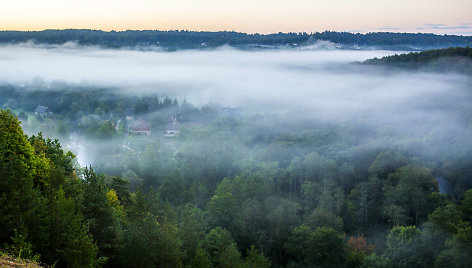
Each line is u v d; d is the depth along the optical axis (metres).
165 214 43.31
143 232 34.16
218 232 53.59
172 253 34.16
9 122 36.41
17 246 23.70
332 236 60.69
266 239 67.19
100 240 32.94
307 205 86.44
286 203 77.31
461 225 60.47
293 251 62.88
